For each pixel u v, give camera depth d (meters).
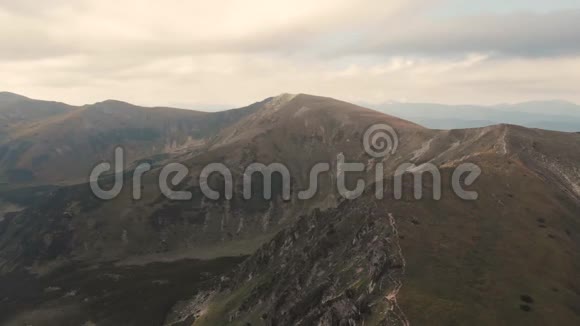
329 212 117.94
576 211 96.19
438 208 85.81
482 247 70.44
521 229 79.94
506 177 106.38
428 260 63.53
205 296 131.00
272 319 81.31
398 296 53.41
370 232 79.12
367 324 51.56
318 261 89.25
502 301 54.16
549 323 51.19
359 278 66.88
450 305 51.53
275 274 102.88
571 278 65.19
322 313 63.03
